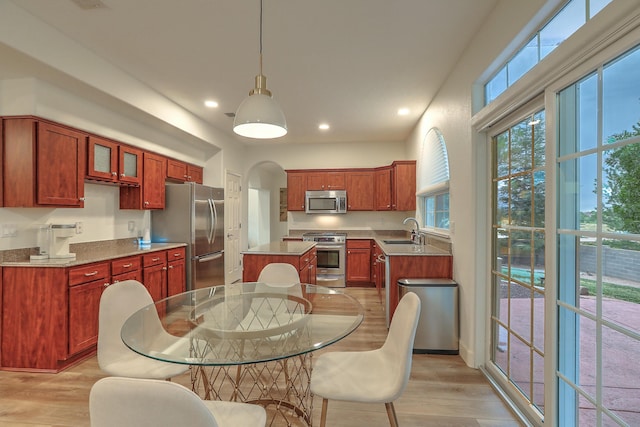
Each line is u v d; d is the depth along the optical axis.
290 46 2.58
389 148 5.83
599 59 1.26
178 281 3.97
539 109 1.77
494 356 2.40
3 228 2.56
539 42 1.76
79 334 2.60
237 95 3.62
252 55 2.73
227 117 4.44
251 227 8.76
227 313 1.91
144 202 3.77
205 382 1.93
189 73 3.07
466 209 2.63
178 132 4.15
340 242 5.38
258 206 8.76
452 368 2.54
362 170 5.67
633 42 1.10
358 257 5.40
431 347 2.83
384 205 5.43
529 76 1.68
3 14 2.01
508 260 2.17
